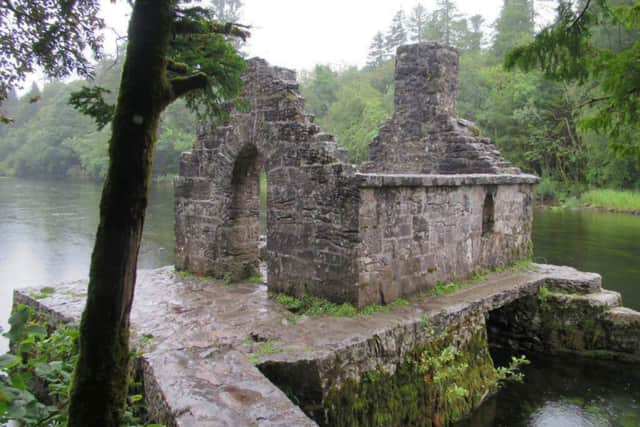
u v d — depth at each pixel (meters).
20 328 3.40
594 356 10.73
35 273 15.35
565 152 34.00
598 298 10.81
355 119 42.00
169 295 9.52
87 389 3.48
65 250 18.38
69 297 9.07
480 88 39.69
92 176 44.16
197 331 7.45
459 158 12.36
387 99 42.59
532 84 34.97
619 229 22.94
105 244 3.43
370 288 8.27
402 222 8.79
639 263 16.44
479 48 53.97
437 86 12.78
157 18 3.38
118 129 3.38
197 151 11.07
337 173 8.18
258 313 8.34
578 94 31.20
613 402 9.08
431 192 9.36
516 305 11.48
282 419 4.69
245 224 10.83
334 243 8.30
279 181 9.20
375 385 6.96
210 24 4.18
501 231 11.57
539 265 12.44
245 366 5.84
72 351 4.96
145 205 3.52
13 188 39.09
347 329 7.36
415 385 7.52
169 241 19.75
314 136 8.63
